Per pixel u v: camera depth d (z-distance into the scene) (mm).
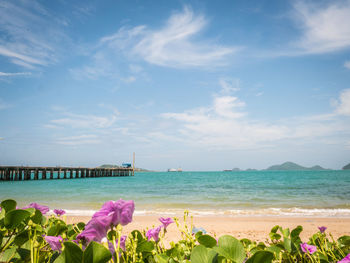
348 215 11648
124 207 963
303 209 13883
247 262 1019
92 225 958
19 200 18766
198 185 38750
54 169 47156
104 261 860
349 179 53938
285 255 1647
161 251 1667
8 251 1308
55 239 1140
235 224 9445
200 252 1156
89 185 35500
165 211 13312
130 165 89438
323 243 1920
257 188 32250
